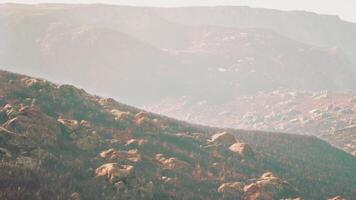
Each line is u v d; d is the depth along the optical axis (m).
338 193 51.34
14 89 50.06
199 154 52.06
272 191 42.06
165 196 35.59
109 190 32.72
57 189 29.36
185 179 42.09
